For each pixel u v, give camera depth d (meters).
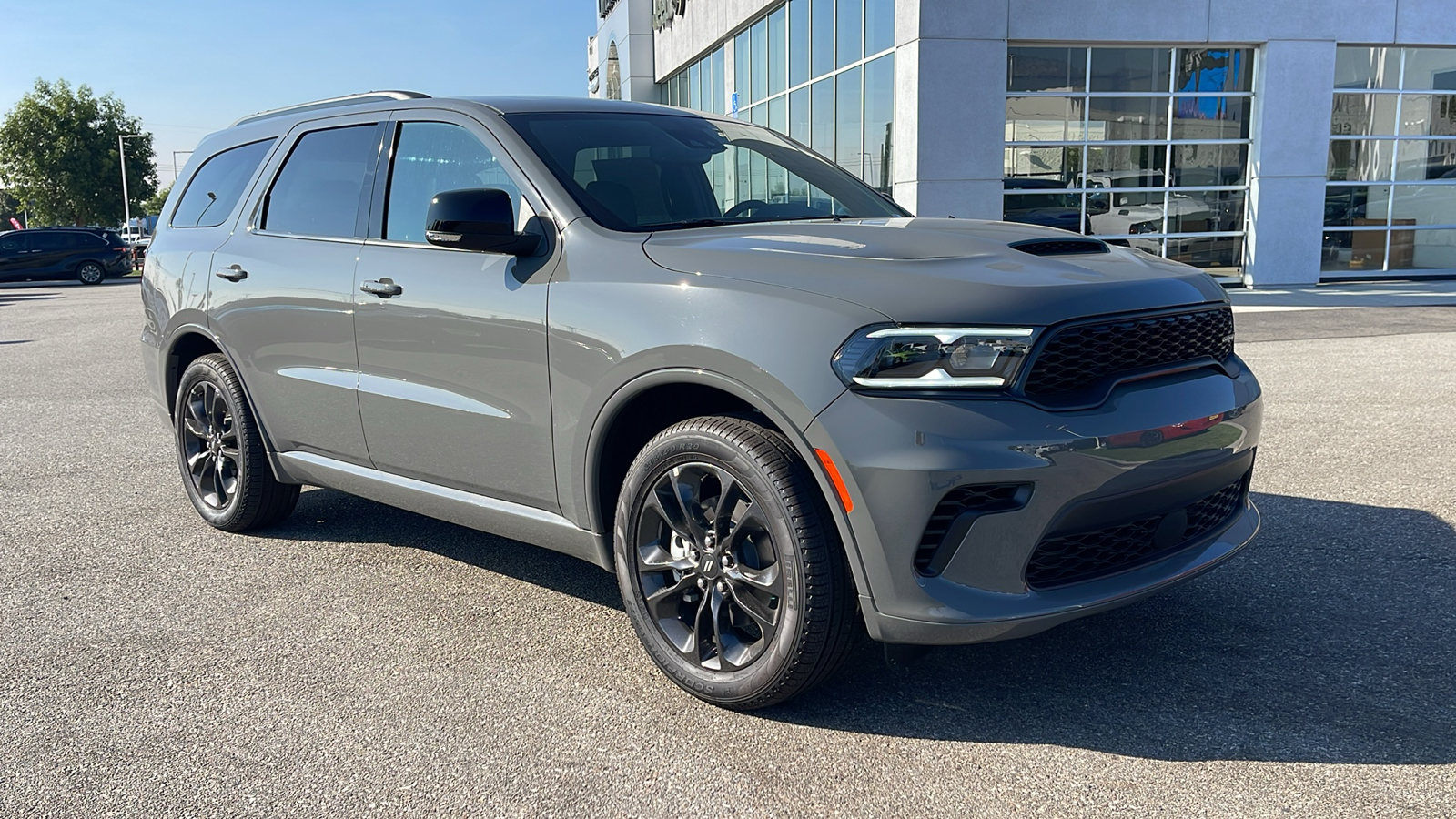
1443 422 6.16
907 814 2.33
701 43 24.28
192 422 4.67
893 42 15.45
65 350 12.23
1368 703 2.77
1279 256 16.69
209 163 4.80
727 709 2.86
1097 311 2.54
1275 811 2.29
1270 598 3.54
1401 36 16.34
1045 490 2.45
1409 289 15.51
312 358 3.92
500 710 2.88
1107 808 2.32
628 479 2.95
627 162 3.48
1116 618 3.41
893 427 2.43
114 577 4.03
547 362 3.08
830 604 2.60
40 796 2.46
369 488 3.88
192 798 2.45
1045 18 15.07
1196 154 16.47
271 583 3.93
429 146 3.65
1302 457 5.43
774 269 2.72
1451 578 3.67
